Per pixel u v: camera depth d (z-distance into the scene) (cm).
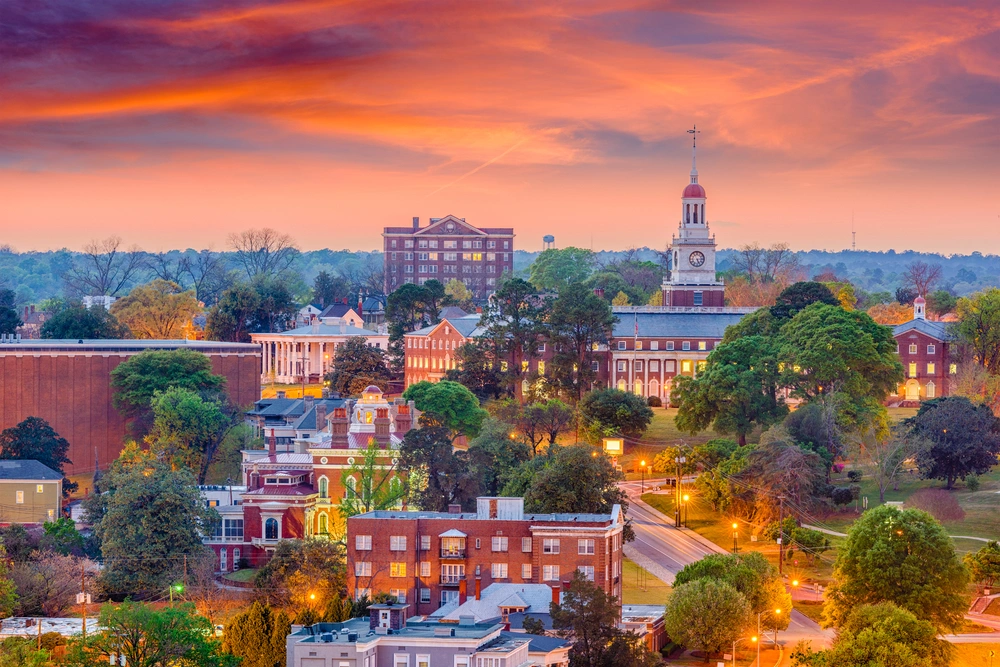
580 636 19775
